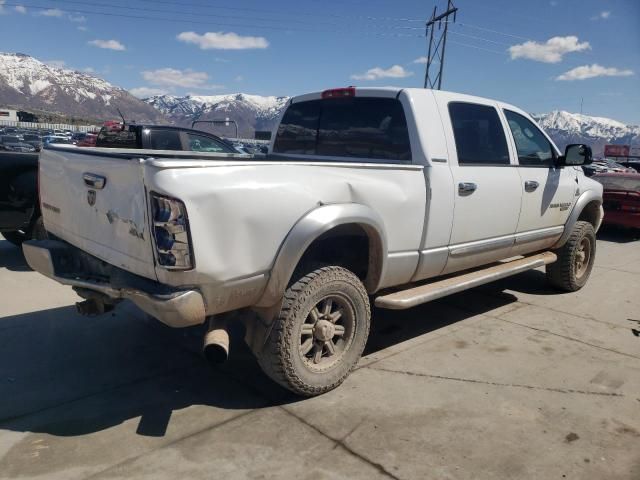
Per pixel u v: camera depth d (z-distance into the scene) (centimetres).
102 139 951
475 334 467
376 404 337
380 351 423
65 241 371
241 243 289
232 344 431
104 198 308
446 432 306
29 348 414
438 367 395
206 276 279
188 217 269
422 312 524
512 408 336
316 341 342
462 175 418
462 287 433
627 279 698
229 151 991
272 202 299
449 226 412
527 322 504
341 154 453
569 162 529
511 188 469
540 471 273
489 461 280
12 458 274
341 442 294
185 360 398
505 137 477
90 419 314
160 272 279
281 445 290
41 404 330
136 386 356
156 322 473
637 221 1006
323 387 343
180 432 302
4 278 607
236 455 280
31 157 668
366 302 358
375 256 365
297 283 323
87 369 380
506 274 483
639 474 273
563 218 559
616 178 1059
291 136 504
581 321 512
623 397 356
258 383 364
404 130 404
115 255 309
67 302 525
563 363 410
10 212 653
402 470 271
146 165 273
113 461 274
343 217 325
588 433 310
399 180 371
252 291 301
